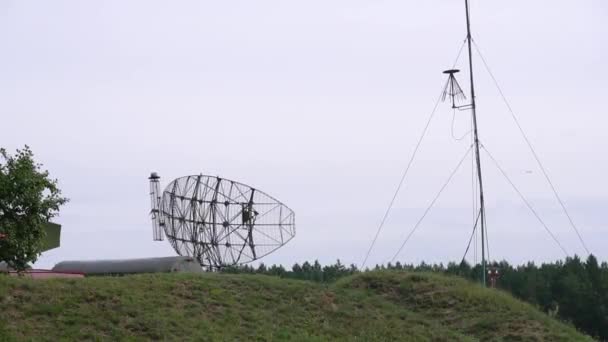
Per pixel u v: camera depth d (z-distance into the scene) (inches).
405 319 1124.5
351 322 1071.6
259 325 995.9
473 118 1291.8
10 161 1294.3
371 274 1295.5
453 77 1282.0
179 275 1117.7
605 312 1834.4
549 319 1170.6
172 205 1470.2
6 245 1233.4
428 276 1280.8
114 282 1027.9
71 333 858.1
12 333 827.4
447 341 1066.1
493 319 1144.2
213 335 930.7
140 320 924.0
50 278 1011.9
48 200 1294.3
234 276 1153.4
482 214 1295.5
